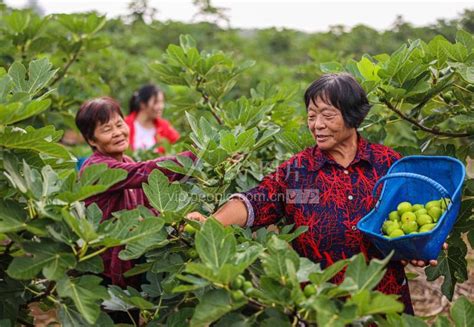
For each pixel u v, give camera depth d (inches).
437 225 108.3
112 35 494.3
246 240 116.0
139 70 392.8
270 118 165.5
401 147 155.6
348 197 120.4
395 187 121.4
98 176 104.9
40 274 120.4
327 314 89.4
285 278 96.6
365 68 141.3
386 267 119.3
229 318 100.9
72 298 98.2
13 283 114.3
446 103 151.3
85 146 288.7
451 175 120.6
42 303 130.0
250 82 366.9
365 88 135.1
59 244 101.6
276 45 564.4
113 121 152.5
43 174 105.0
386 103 141.3
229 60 169.3
